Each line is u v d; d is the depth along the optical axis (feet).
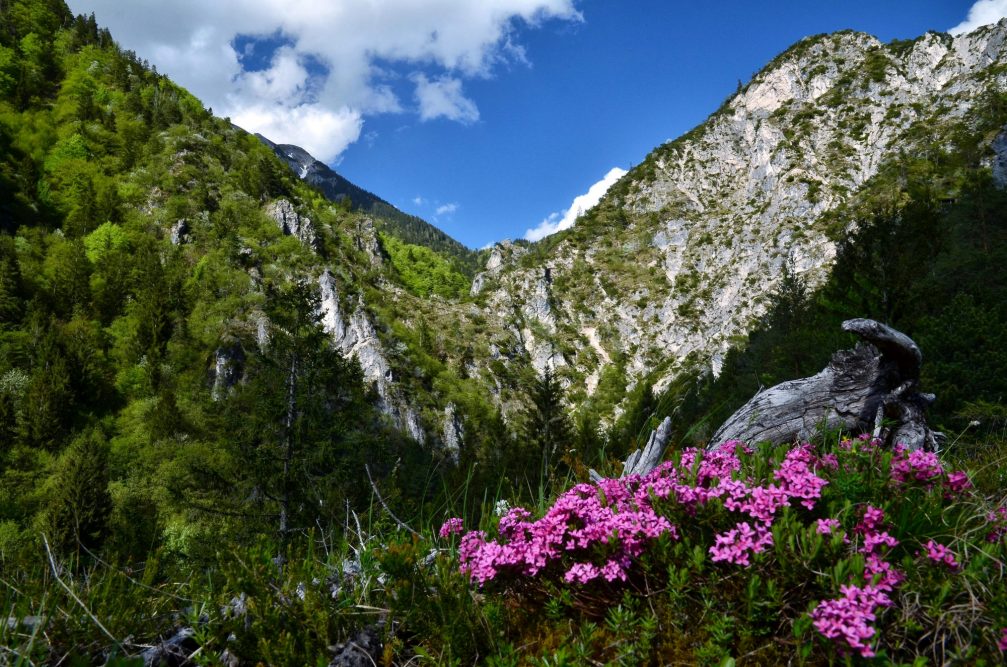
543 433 87.35
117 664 4.72
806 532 6.66
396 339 441.27
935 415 29.86
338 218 588.91
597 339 595.06
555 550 7.79
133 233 370.12
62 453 201.05
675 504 7.68
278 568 9.22
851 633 5.37
